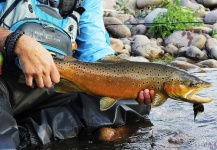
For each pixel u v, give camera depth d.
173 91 1.79
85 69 1.81
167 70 1.80
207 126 2.23
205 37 4.74
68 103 2.18
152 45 4.54
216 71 3.73
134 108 2.24
